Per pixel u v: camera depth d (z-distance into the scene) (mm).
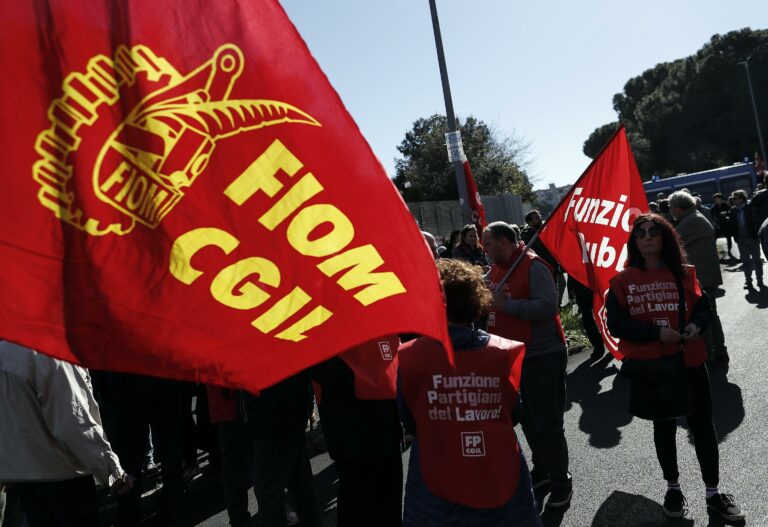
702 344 3992
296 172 1873
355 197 1926
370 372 3203
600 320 5031
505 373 2801
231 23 1815
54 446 3379
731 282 13906
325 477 5617
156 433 4984
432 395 2795
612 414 6199
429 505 2756
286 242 1872
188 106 1768
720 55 59094
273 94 1853
